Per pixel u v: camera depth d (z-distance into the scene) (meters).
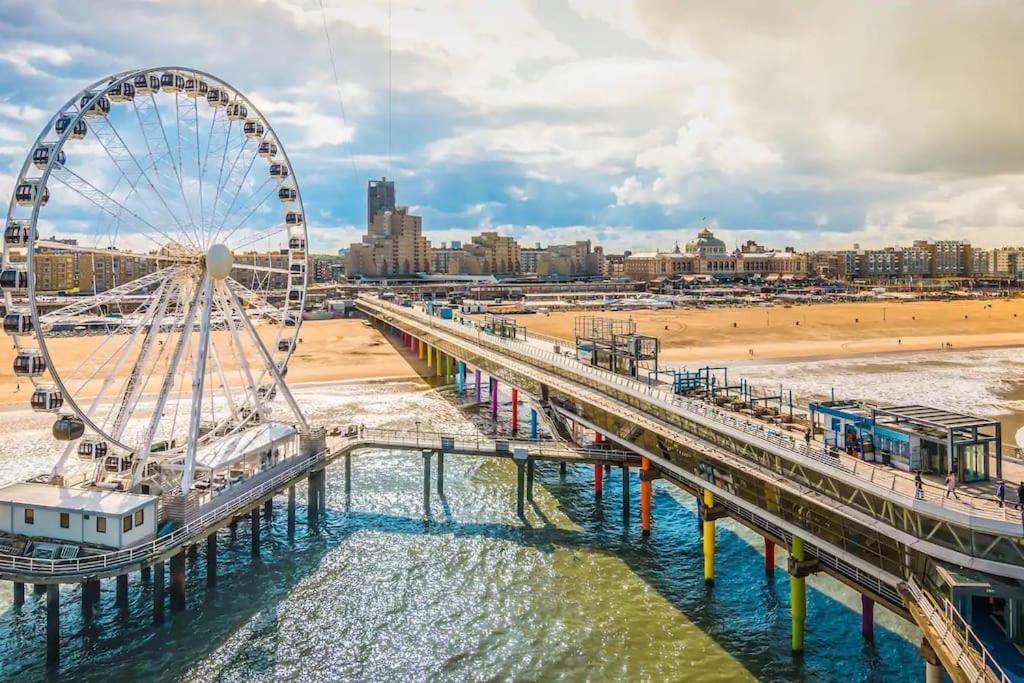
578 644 37.34
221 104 55.25
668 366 122.31
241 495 45.66
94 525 38.75
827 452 34.47
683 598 42.00
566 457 54.28
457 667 35.50
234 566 46.78
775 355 140.00
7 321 40.84
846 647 36.81
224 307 54.00
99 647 37.53
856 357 138.50
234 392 97.75
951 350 148.50
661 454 47.28
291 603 41.91
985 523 25.56
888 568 30.14
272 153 57.88
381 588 43.59
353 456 69.50
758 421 43.00
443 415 86.75
